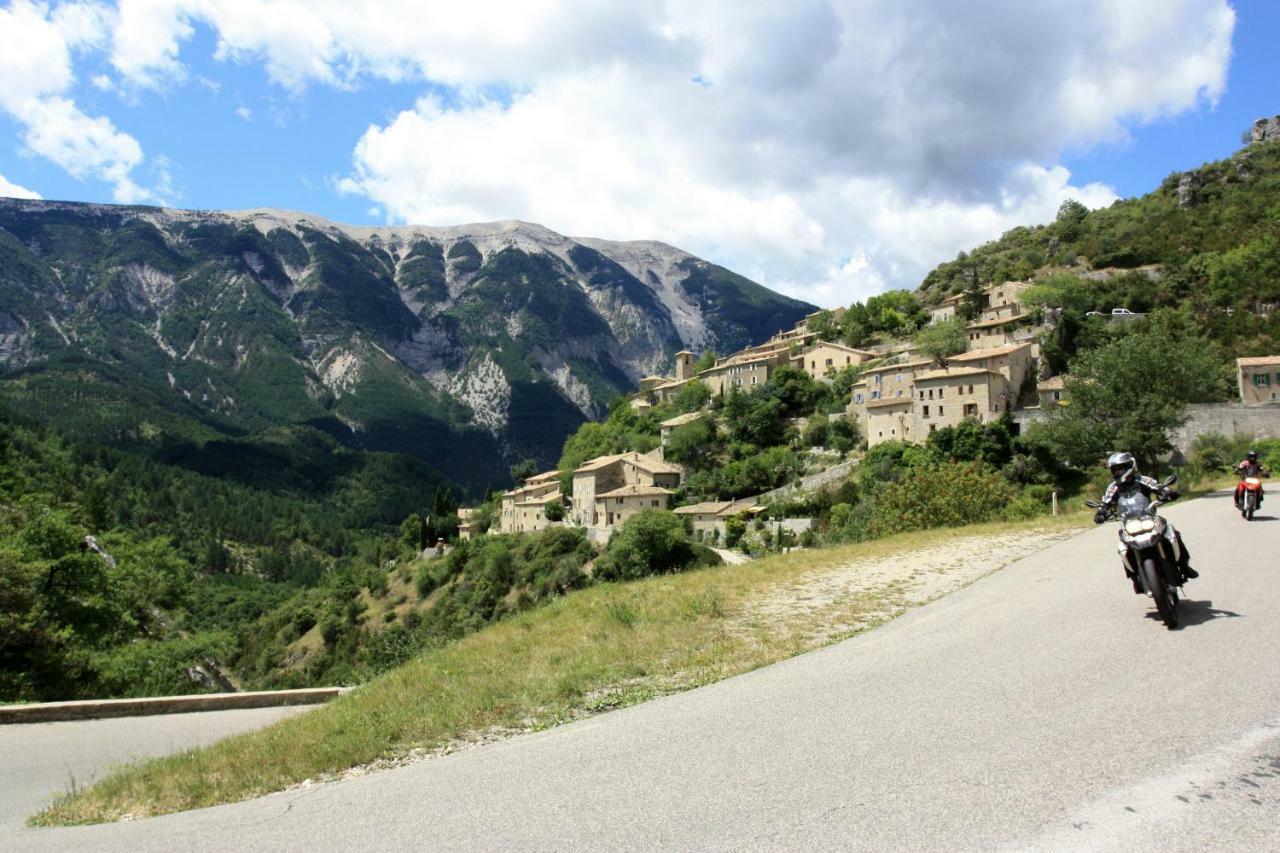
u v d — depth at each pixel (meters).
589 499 106.38
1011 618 11.14
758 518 79.00
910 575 16.94
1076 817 4.74
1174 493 10.27
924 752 6.13
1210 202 137.50
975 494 36.69
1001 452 73.06
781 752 6.53
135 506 143.75
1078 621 10.42
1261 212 123.06
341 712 11.16
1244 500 20.56
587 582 69.25
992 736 6.35
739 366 124.06
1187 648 8.48
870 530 38.97
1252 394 71.12
